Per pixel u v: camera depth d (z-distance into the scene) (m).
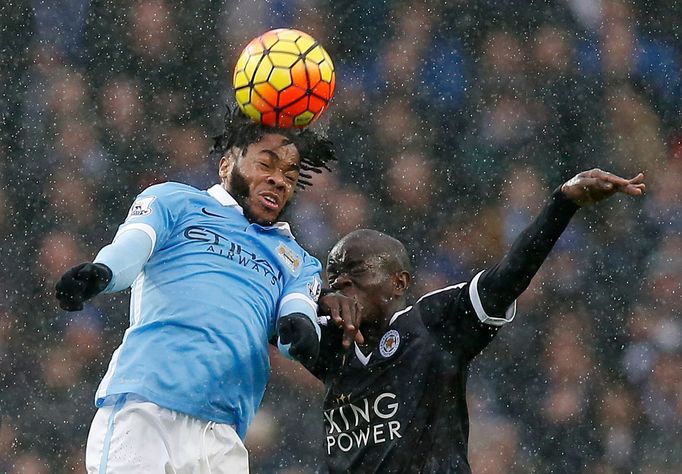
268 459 31.67
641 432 32.75
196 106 35.56
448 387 14.66
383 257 15.07
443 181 35.31
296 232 34.31
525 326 33.56
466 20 36.69
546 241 13.98
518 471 32.22
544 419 32.69
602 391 33.06
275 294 14.42
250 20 36.34
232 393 13.84
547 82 36.28
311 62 14.93
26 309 32.66
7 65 34.91
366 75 36.19
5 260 33.12
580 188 13.58
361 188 35.09
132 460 13.41
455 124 35.78
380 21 36.66
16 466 31.00
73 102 34.94
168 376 13.55
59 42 35.38
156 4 36.09
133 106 35.22
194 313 13.80
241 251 14.35
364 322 15.02
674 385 33.22
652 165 35.75
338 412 14.95
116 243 13.20
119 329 32.66
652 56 36.75
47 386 31.91
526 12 36.81
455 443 14.77
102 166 34.56
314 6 36.62
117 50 35.62
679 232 34.91
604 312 33.94
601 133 35.94
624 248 34.66
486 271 14.63
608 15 36.91
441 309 14.79
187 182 34.84
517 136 35.75
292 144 14.76
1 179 33.94
